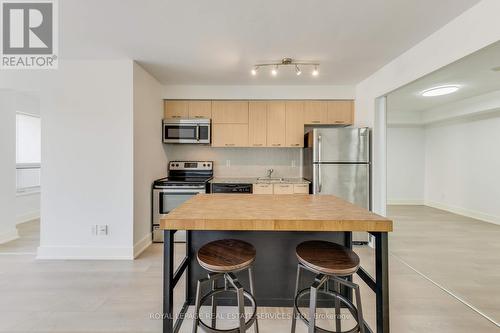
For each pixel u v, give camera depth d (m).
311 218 1.34
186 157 4.18
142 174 3.07
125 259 2.79
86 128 2.78
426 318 1.79
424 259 2.82
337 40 2.34
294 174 4.21
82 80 2.77
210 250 1.46
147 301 1.98
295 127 3.82
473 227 4.13
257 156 4.21
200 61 2.84
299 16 1.95
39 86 2.78
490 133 4.45
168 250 1.41
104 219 2.80
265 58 2.76
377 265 1.39
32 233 3.69
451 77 3.12
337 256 1.37
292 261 1.85
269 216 1.38
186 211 1.51
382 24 2.05
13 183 3.42
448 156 5.32
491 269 2.56
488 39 1.68
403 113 5.47
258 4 1.79
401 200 6.02
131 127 2.79
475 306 1.93
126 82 2.79
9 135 3.37
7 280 2.31
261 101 3.82
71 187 2.79
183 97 3.75
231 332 1.30
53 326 1.68
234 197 2.07
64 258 2.79
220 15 1.93
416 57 2.42
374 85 3.21
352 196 3.27
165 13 1.91
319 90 3.73
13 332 1.62
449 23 2.01
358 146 3.26
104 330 1.65
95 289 2.15
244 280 1.87
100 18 1.97
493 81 3.29
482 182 4.60
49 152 2.78
